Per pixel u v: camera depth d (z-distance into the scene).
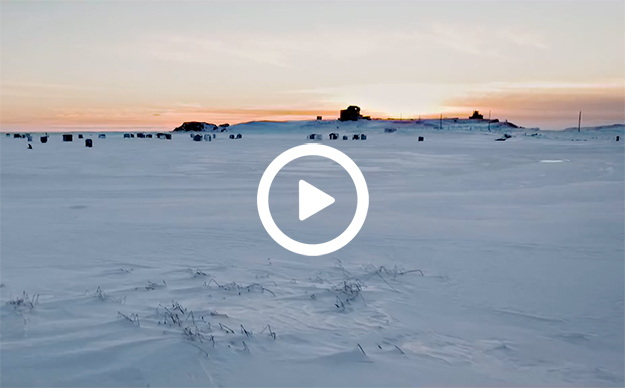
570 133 149.12
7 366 4.89
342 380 4.95
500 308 7.71
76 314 6.70
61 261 10.52
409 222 16.08
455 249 12.11
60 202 21.28
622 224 15.62
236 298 7.87
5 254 11.16
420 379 5.07
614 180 30.95
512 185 28.55
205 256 11.27
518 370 5.42
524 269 10.22
